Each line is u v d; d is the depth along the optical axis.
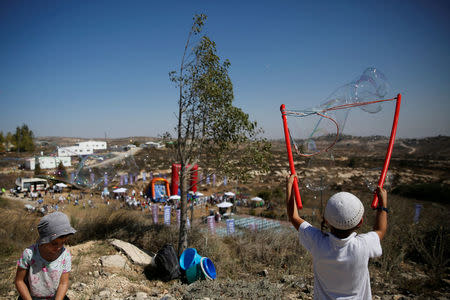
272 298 3.89
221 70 6.11
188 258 5.70
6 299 3.81
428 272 4.94
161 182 30.31
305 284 4.73
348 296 1.31
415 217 7.38
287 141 1.79
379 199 1.52
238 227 12.26
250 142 6.33
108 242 6.66
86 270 5.07
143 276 5.30
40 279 1.88
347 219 1.24
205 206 24.00
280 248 6.77
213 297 3.79
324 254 1.32
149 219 9.52
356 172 32.84
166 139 6.56
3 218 7.24
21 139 68.81
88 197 27.73
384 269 5.05
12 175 28.50
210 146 6.55
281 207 23.41
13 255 5.67
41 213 16.09
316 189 2.51
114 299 4.09
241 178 6.26
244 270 5.68
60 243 1.90
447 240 5.57
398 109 1.83
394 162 40.62
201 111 6.31
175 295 4.39
